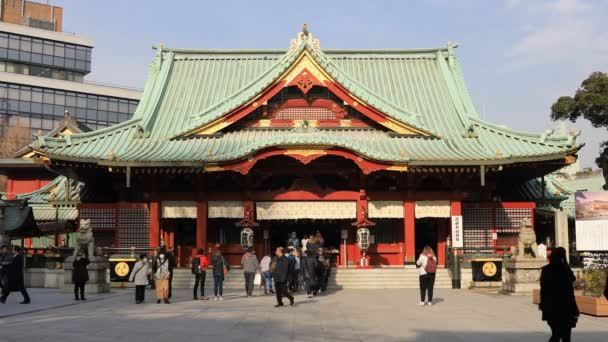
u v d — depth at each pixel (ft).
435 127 150.61
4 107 364.38
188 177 139.64
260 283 111.45
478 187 141.90
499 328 62.28
